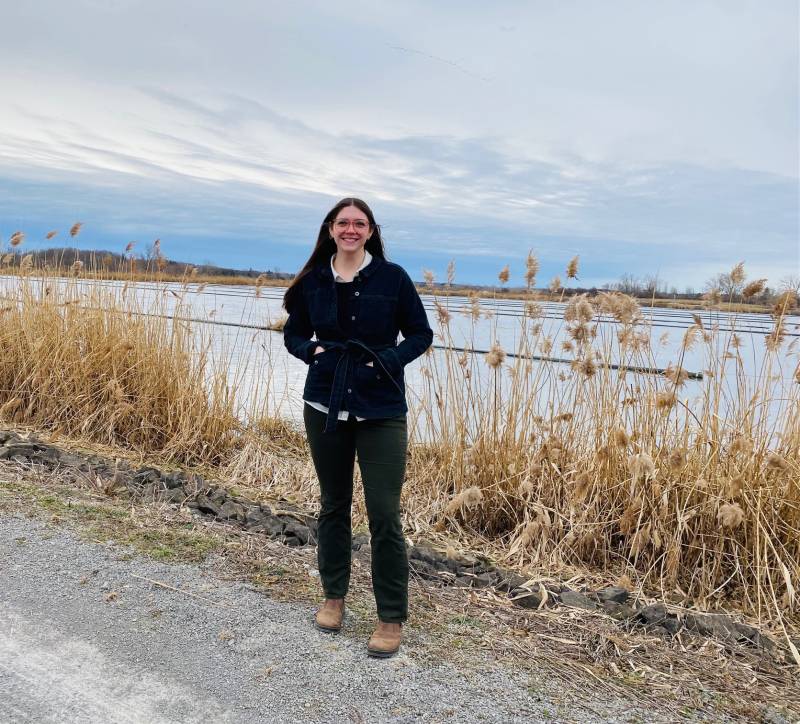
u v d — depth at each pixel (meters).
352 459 3.08
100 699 2.38
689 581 4.15
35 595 3.10
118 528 4.02
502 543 4.72
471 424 5.34
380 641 2.86
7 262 7.56
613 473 4.63
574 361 4.91
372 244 3.12
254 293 7.34
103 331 6.94
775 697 2.84
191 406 6.30
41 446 5.64
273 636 2.93
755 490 4.20
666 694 2.77
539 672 2.85
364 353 2.92
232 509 4.66
